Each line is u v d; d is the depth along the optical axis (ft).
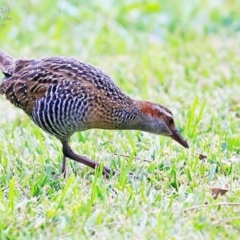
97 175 40.65
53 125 42.01
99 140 47.34
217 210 37.22
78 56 66.03
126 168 41.50
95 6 75.10
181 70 61.41
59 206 37.35
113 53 67.26
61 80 41.42
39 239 34.50
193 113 49.03
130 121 43.39
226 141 46.37
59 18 71.87
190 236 34.30
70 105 41.32
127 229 35.09
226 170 42.60
